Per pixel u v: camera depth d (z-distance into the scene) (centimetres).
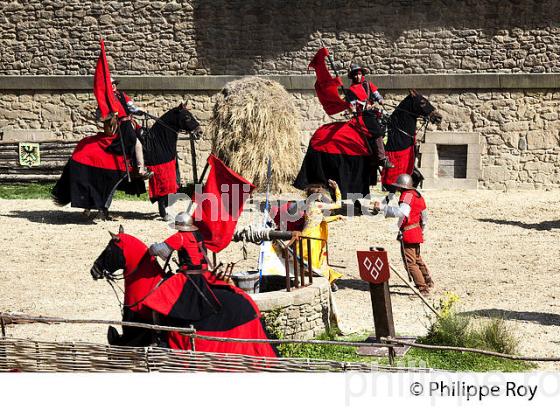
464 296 4509
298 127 7344
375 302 3716
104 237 5950
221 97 7294
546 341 3775
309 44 8288
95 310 4303
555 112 7856
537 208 6950
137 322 3306
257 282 4009
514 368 3472
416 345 3038
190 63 8544
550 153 7900
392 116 5650
